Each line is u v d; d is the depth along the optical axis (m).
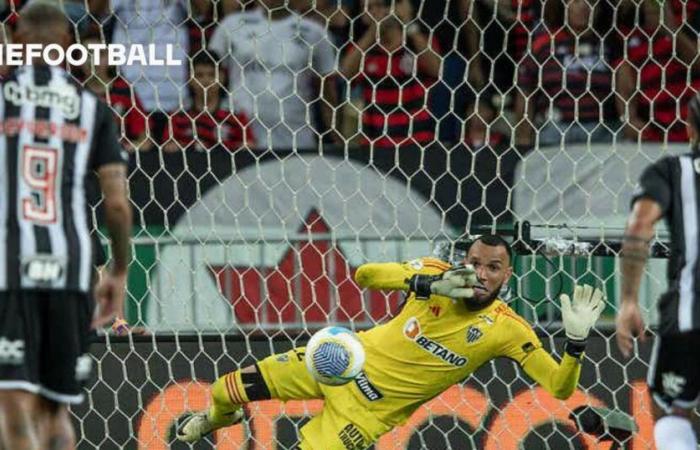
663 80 26.75
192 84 28.66
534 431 24.98
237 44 29.14
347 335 23.02
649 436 24.84
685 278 18.64
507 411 25.06
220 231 25.88
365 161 26.09
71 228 18.03
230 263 25.59
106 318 18.59
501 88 30.22
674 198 18.67
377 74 29.77
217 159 25.95
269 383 23.69
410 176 26.03
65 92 18.23
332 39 29.88
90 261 18.20
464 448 25.05
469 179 26.02
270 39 29.22
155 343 25.05
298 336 25.42
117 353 25.12
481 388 25.12
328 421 23.64
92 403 25.06
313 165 26.05
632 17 29.33
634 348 24.98
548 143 27.14
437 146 26.06
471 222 26.00
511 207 26.02
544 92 26.84
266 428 25.34
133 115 28.52
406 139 26.48
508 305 25.34
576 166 26.11
